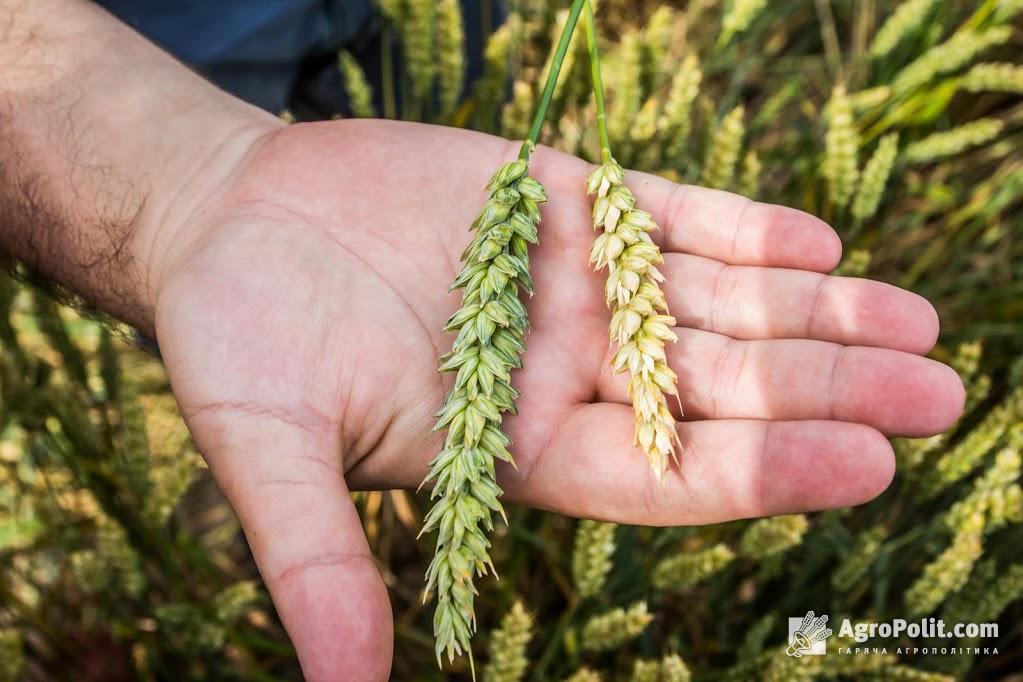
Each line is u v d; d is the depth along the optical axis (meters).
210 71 0.38
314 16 0.39
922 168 0.48
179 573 0.35
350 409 0.26
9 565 0.34
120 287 0.30
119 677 0.35
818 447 0.24
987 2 0.38
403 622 0.37
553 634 0.36
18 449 0.40
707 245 0.29
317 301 0.26
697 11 0.53
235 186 0.29
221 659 0.35
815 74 0.53
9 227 0.30
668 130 0.36
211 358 0.25
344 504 0.24
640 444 0.25
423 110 0.41
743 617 0.35
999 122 0.38
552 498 0.26
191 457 0.30
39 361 0.34
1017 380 0.33
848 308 0.27
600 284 0.28
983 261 0.44
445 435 0.26
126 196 0.29
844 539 0.33
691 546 0.36
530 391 0.27
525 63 0.47
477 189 0.29
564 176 0.29
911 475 0.31
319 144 0.29
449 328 0.26
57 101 0.30
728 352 0.27
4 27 0.31
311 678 0.22
